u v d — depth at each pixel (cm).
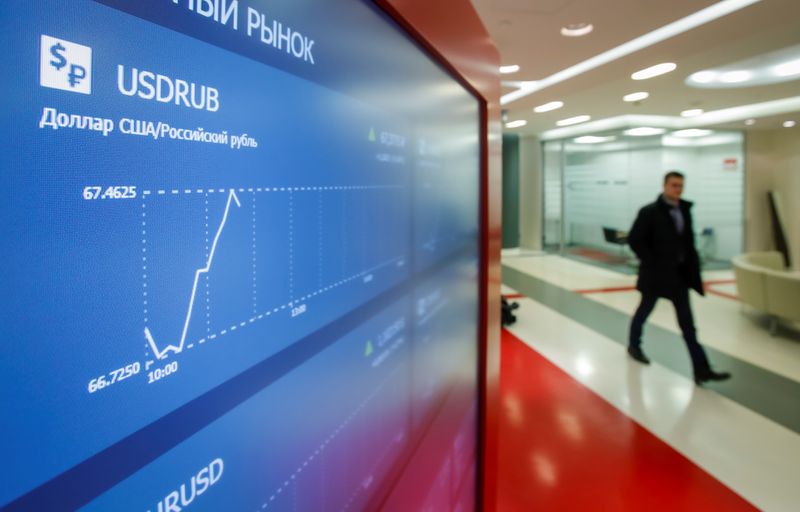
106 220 36
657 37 347
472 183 149
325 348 68
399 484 97
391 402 93
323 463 68
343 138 70
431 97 107
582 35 333
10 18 29
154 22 39
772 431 300
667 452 277
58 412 33
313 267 64
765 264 632
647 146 863
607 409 330
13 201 30
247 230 51
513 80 473
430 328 115
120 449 38
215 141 46
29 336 31
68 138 33
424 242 108
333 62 67
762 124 802
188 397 44
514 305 537
